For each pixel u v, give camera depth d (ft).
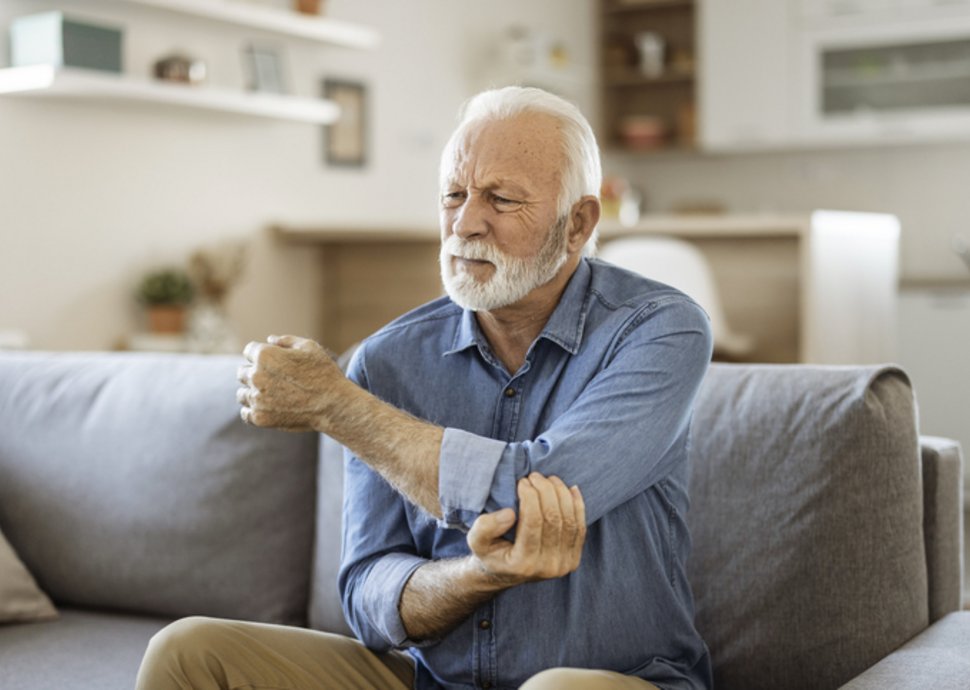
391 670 5.24
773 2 20.22
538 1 20.33
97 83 11.68
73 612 7.09
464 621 4.89
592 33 22.16
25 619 6.83
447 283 4.93
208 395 6.96
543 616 4.77
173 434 6.91
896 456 5.34
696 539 5.58
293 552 6.69
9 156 11.95
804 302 13.44
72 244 12.62
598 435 4.56
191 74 13.12
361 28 16.37
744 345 13.55
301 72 15.46
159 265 13.66
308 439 6.78
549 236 4.84
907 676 4.61
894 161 20.79
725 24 20.66
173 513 6.79
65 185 12.53
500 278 4.80
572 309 5.01
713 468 5.59
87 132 12.75
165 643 4.76
